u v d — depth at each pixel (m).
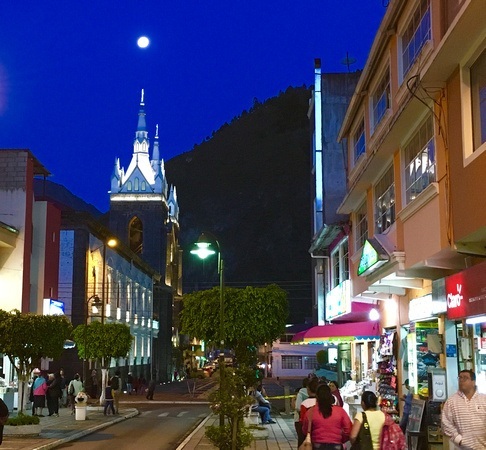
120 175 85.38
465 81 12.37
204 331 27.98
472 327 13.53
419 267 15.23
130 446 19.64
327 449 9.43
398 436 9.28
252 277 157.50
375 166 19.56
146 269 72.31
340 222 27.48
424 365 17.06
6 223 35.62
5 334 21.11
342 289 27.23
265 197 173.88
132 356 63.53
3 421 11.07
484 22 11.09
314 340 25.05
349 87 35.81
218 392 14.49
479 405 8.76
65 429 23.59
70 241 46.06
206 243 21.56
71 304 45.28
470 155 12.02
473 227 11.82
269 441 19.45
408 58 16.83
